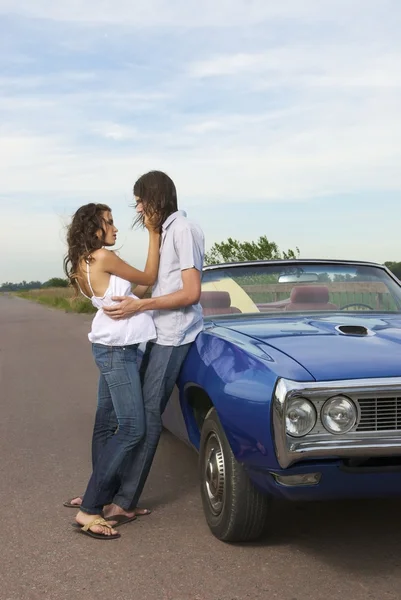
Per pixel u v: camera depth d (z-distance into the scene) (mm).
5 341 17281
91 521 4059
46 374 10812
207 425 3893
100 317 4078
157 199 4156
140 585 3381
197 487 4977
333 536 3900
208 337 4098
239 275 5090
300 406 3207
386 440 3191
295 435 3199
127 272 4074
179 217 4188
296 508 4352
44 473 5367
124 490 4254
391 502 4426
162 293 4227
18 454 5961
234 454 3514
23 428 6996
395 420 3230
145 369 4301
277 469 3262
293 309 4953
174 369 4168
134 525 4219
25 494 4863
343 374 3248
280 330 4070
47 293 58406
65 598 3270
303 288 5047
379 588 3254
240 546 3809
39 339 17312
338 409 3203
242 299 4934
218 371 3682
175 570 3533
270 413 3238
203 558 3666
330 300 5027
